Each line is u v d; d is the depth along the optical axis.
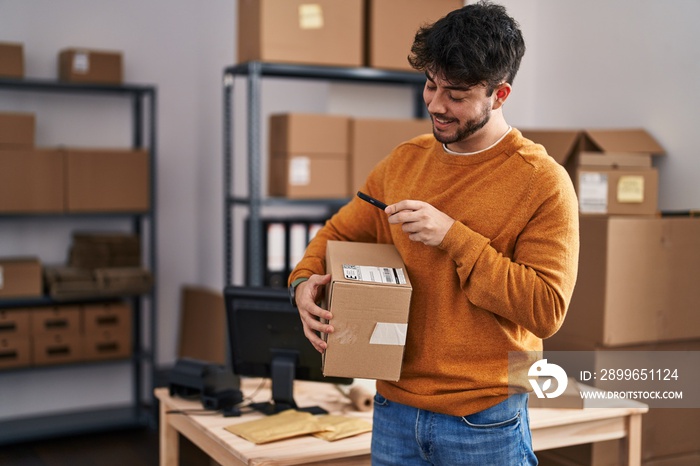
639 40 3.18
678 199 3.04
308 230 4.02
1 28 4.41
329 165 3.67
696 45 2.95
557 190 1.54
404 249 1.70
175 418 2.54
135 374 4.77
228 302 2.42
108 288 4.29
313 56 3.56
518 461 1.64
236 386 2.50
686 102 2.99
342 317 1.64
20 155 4.11
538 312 1.51
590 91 3.41
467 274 1.54
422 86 4.09
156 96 4.87
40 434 4.28
